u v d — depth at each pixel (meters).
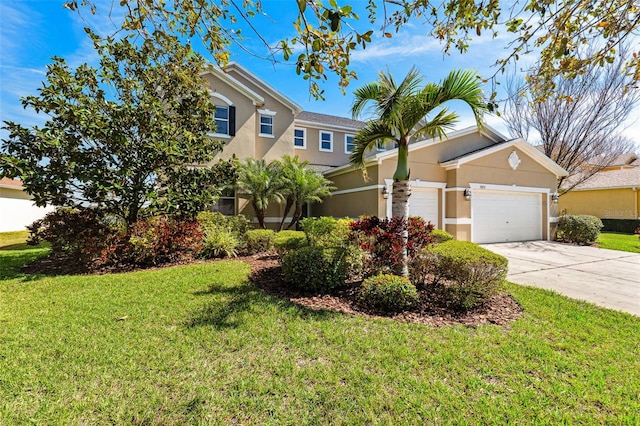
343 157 19.33
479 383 2.96
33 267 8.01
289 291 5.75
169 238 8.22
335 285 5.69
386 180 12.73
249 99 14.77
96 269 7.56
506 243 13.84
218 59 3.85
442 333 4.03
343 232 7.10
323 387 2.88
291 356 3.40
